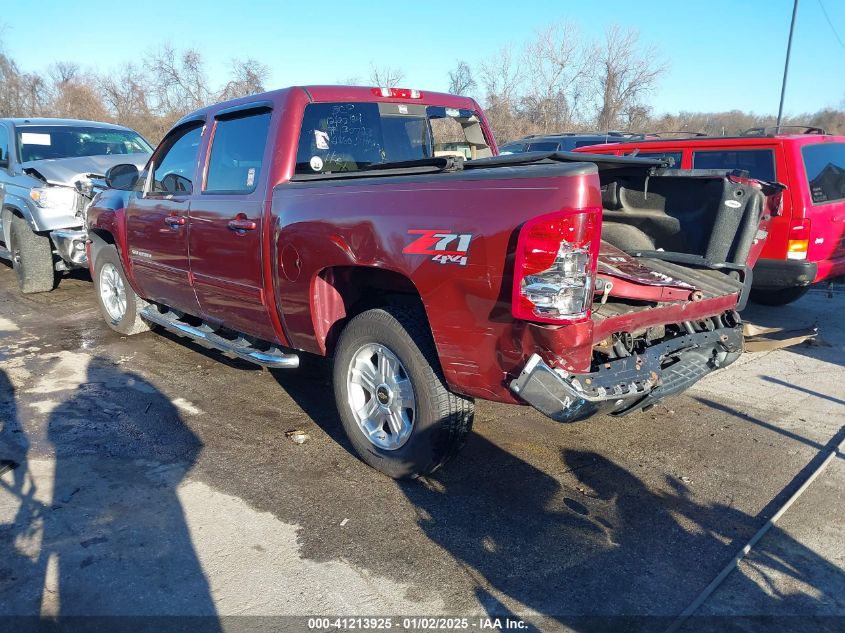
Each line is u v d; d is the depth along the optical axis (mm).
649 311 3217
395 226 3215
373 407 3756
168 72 31062
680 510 3420
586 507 3445
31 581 2816
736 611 2672
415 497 3527
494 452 4055
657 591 2791
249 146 4266
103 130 9156
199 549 3059
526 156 3197
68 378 5258
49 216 7461
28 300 7867
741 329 3900
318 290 3791
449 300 3061
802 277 6406
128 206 5602
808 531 3227
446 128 5055
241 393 5000
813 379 5352
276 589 2791
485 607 2689
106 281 6477
